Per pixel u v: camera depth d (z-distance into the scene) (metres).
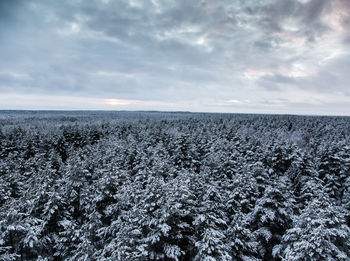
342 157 26.27
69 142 53.84
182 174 17.48
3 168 26.86
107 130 71.62
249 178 17.97
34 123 106.56
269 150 30.92
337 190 23.83
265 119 125.25
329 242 10.57
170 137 49.16
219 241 10.59
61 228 15.28
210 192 13.80
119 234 10.46
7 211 12.61
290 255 10.83
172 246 11.72
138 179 22.59
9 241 12.76
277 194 14.54
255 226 15.41
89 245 11.59
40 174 17.89
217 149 35.28
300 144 45.56
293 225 13.76
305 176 23.64
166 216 11.54
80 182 18.50
